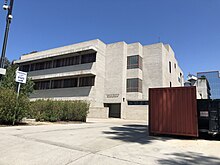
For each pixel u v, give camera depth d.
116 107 32.75
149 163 5.37
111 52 33.88
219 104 10.01
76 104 19.91
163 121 10.88
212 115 10.07
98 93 31.56
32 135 9.15
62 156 5.68
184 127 10.23
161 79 31.25
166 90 11.12
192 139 10.09
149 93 11.63
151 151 6.95
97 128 14.05
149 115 11.37
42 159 5.33
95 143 7.89
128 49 33.94
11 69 26.52
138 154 6.36
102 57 33.41
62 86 35.09
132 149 7.09
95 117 29.33
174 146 8.13
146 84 32.53
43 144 7.21
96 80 31.30
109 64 33.62
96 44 32.59
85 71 31.09
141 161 5.53
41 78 36.19
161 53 32.12
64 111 18.69
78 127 14.09
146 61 33.34
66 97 33.69
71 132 10.96
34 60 38.25
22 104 14.02
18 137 8.39
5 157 5.43
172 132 10.50
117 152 6.47
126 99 32.09
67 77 34.31
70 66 34.66
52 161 5.17
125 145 7.79
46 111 17.62
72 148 6.76
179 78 47.50
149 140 9.43
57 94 34.94
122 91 31.20
